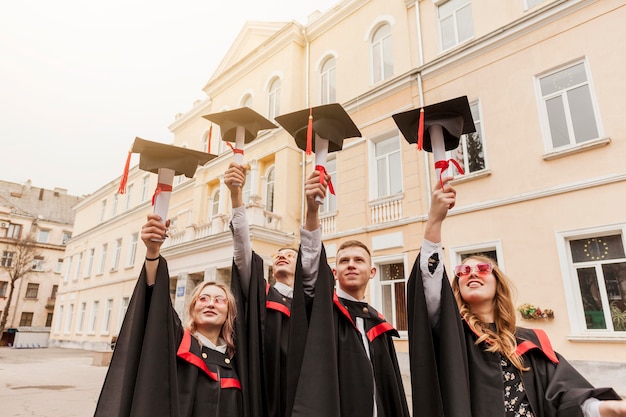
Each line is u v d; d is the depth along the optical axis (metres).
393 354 2.62
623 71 7.31
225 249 12.20
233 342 2.48
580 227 7.20
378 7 12.29
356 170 11.35
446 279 2.00
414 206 9.84
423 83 10.42
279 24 15.80
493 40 9.15
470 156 9.14
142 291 1.94
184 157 2.01
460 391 1.78
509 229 8.05
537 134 8.11
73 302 26.64
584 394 1.86
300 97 13.94
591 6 7.91
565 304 7.06
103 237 25.30
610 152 7.15
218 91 17.48
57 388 9.12
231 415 2.18
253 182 14.04
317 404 1.81
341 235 11.11
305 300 2.12
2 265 36.75
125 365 1.81
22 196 42.78
